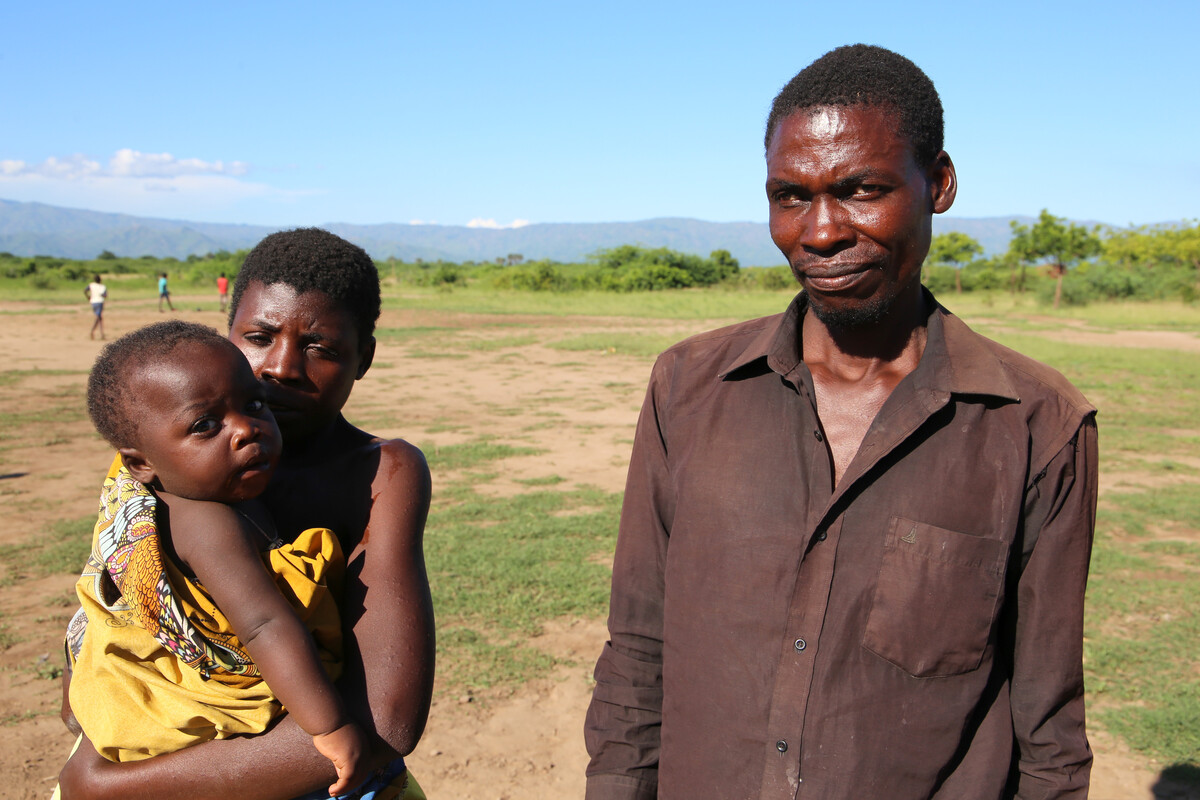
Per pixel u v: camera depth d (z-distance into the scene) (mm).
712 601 1523
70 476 8500
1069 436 1437
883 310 1485
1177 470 9359
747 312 35188
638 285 56875
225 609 1346
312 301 1551
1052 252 42188
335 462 1613
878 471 1451
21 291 47000
